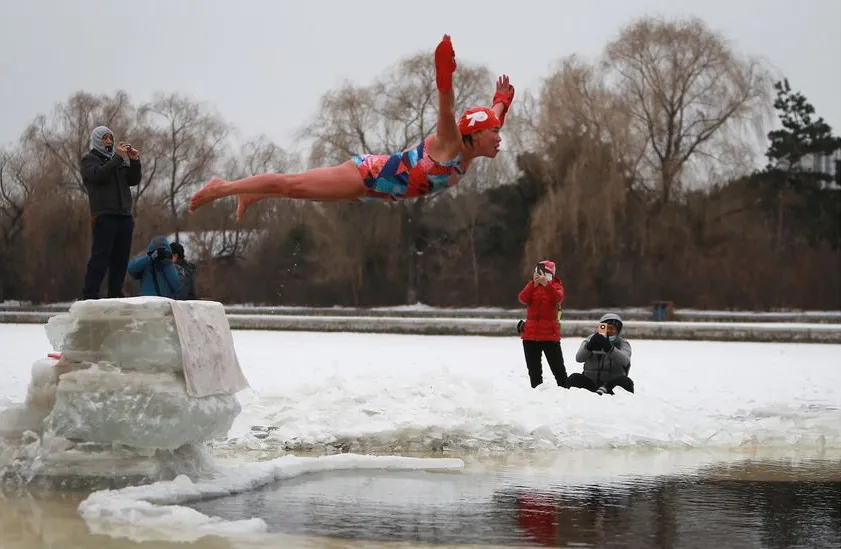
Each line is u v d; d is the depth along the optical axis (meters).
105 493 7.77
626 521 7.57
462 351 26.77
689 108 51.59
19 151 56.16
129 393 7.98
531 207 56.91
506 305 58.88
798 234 61.44
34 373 8.55
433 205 60.31
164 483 8.14
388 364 21.97
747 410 14.79
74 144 54.34
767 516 7.83
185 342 8.16
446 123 7.54
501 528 7.23
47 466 8.21
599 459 10.90
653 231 51.91
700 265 52.94
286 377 18.36
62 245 54.88
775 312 53.19
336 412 12.18
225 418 8.59
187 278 11.99
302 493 8.55
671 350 28.88
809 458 11.14
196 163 55.53
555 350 14.48
